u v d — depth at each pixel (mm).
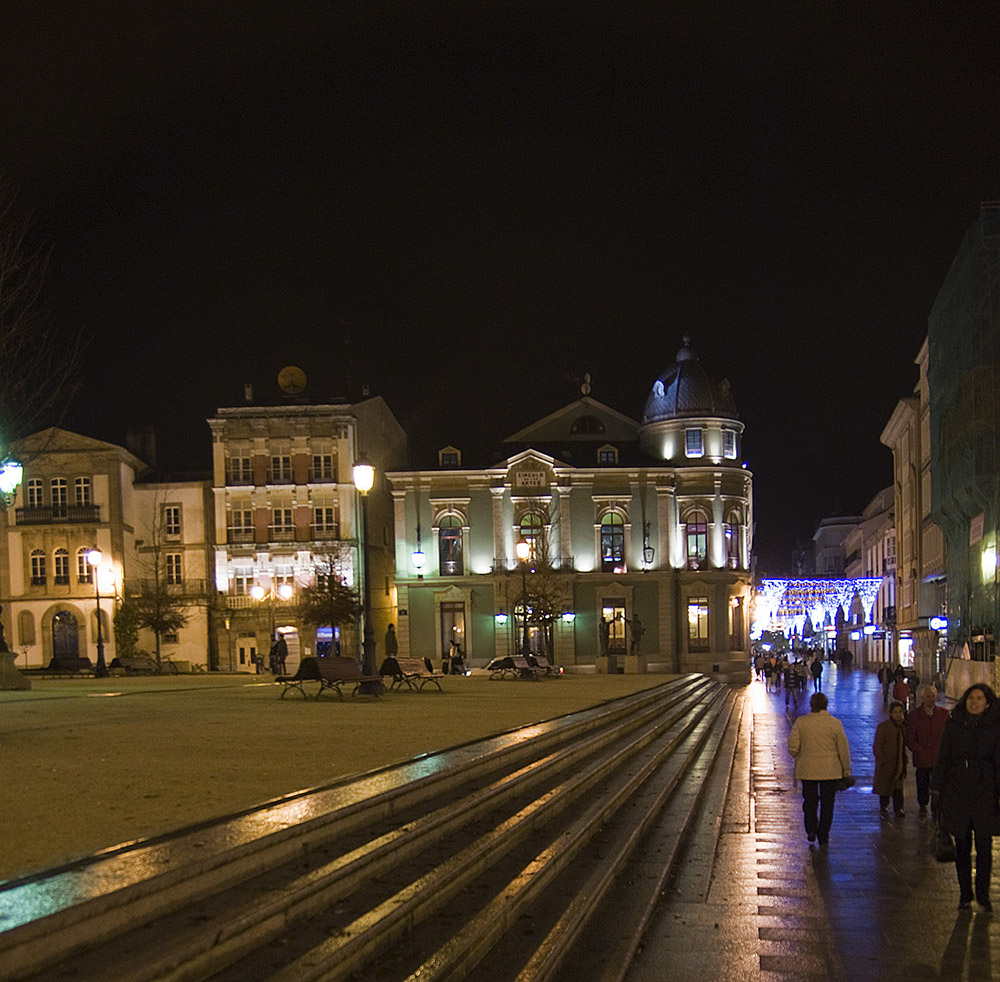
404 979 5801
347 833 7727
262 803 7887
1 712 18156
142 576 60750
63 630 59219
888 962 8195
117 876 5449
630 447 66125
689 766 19094
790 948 8523
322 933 5938
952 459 44500
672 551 62000
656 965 8016
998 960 8258
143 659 47500
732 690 53500
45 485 59688
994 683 32312
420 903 6938
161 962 4727
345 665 23609
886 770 15469
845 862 12094
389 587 66312
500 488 61562
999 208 39969
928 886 10883
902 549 68688
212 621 59438
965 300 40531
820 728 13172
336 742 12820
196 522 60906
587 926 8359
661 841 11938
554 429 67438
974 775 9805
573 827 10500
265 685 31562
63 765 10430
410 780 9258
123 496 59969
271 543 59000
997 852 13172
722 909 9727
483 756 11250
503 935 7355
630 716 21562
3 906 4824
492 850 8719
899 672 37406
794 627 100250
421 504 61688
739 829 14094
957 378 43344
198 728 14914
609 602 61875
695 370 64812
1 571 59406
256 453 59688
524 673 40531
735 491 63375
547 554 60594
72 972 4539
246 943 5477
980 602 41312
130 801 8070
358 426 60969
